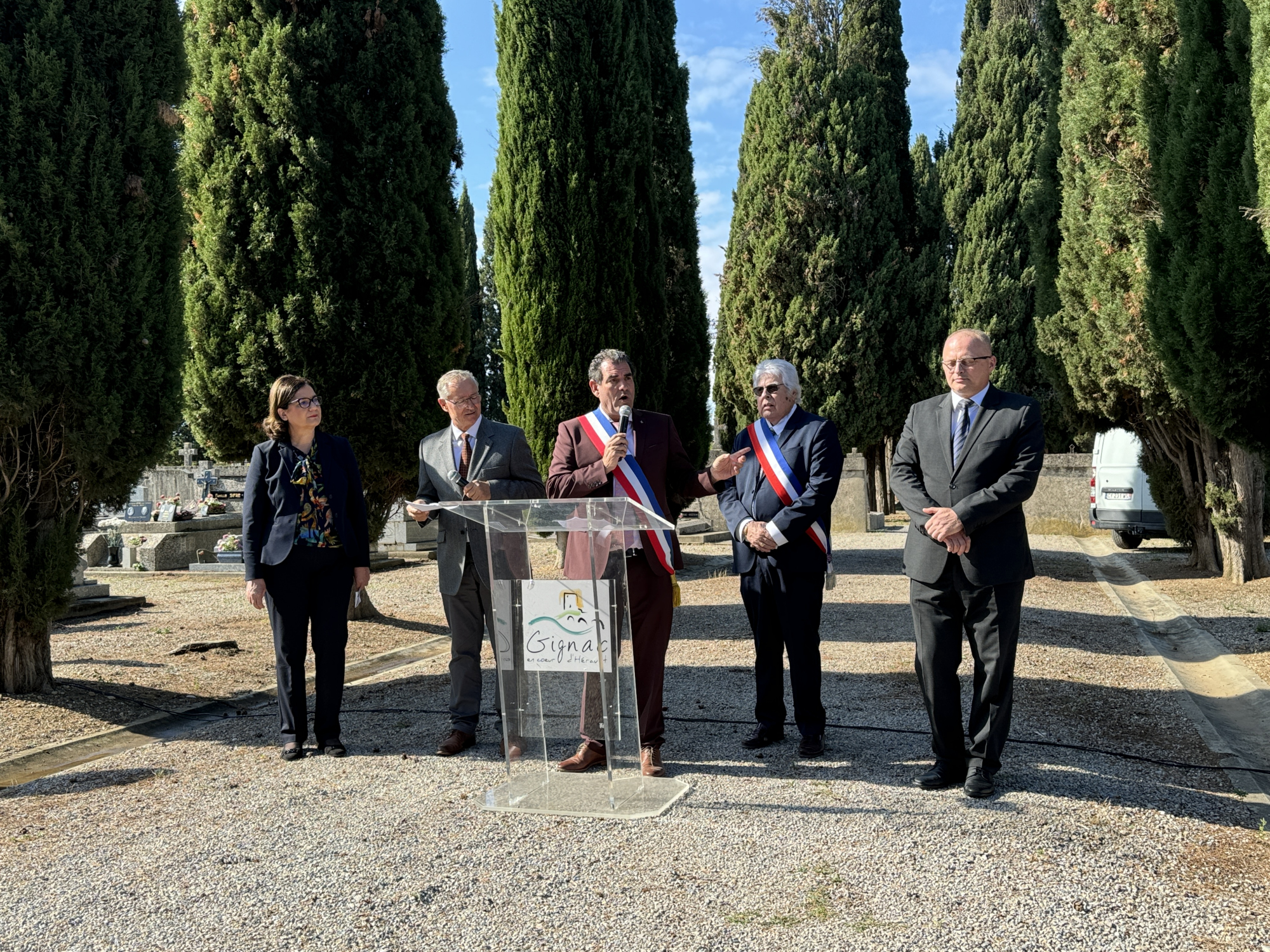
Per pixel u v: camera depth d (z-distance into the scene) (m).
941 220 23.28
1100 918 2.91
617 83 11.64
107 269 5.98
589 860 3.42
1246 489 11.02
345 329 8.81
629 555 4.43
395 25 8.97
